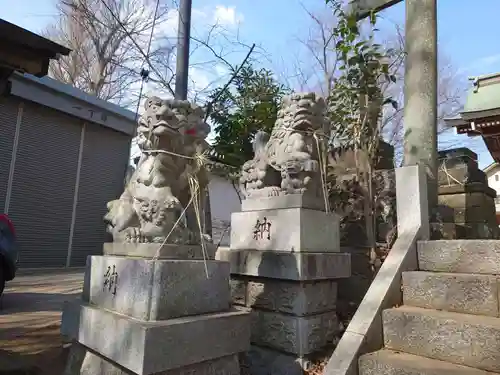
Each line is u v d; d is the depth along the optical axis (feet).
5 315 18.71
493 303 9.12
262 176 13.87
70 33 40.09
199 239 9.57
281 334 12.00
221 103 25.50
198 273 8.77
